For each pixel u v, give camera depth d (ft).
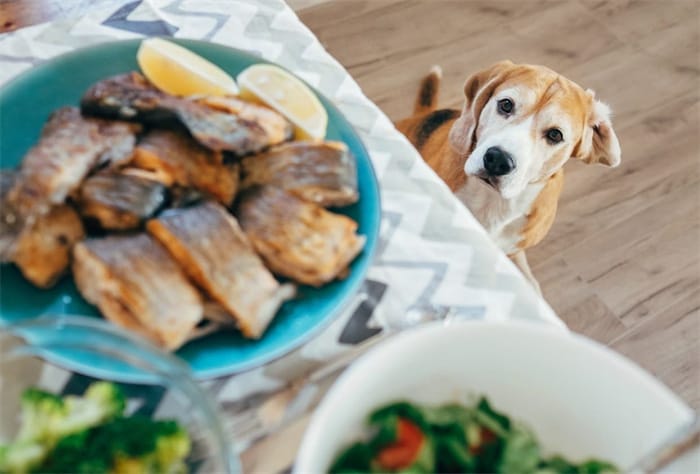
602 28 6.69
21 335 1.59
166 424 1.61
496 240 4.03
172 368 1.57
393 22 6.29
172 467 1.59
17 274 1.86
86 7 2.77
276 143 2.12
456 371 1.64
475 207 3.87
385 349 1.54
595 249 5.17
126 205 1.87
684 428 1.43
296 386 1.86
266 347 1.86
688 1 7.07
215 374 1.80
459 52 6.19
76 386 1.79
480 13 6.55
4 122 2.09
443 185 2.35
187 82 2.25
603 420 1.61
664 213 5.46
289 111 2.23
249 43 2.58
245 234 1.94
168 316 1.77
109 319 1.81
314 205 2.02
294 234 1.95
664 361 4.70
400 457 1.48
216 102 2.17
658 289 5.03
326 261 1.94
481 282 2.16
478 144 3.68
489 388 1.67
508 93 3.58
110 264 1.77
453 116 4.19
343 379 1.49
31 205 1.84
